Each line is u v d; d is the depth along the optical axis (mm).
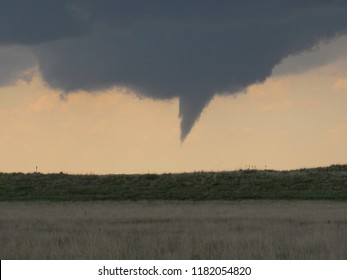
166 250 83438
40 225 126500
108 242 87375
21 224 129875
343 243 87375
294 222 134875
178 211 182125
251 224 126250
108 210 189250
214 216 157750
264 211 179875
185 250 82312
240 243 88688
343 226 121438
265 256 77750
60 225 126375
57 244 87562
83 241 90938
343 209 190750
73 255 78375
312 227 117562
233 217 153000
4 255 79750
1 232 107938
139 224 130875
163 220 145250
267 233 100812
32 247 85375
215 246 87875
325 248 83688
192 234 102938
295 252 80312
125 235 101062
